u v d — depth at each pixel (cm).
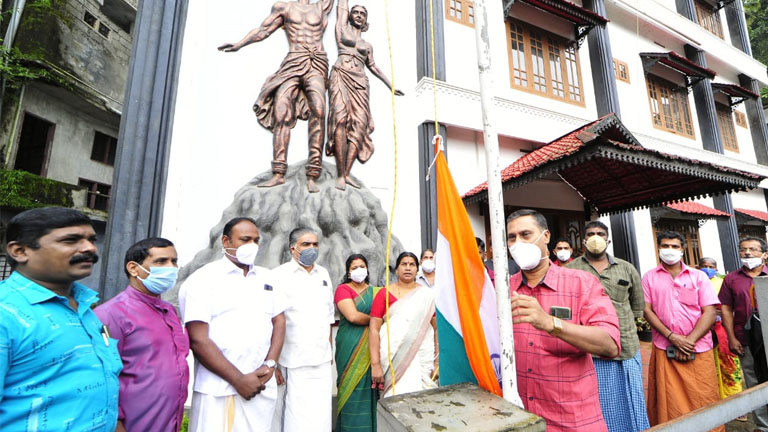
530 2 728
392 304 285
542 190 726
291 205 476
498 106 693
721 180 507
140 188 421
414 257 297
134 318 179
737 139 1177
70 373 131
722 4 1198
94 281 837
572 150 450
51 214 134
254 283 237
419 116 623
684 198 592
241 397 212
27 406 120
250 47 516
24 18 769
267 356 232
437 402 107
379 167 570
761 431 311
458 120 642
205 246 449
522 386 171
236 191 477
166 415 176
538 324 134
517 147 730
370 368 279
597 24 793
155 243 196
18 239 132
